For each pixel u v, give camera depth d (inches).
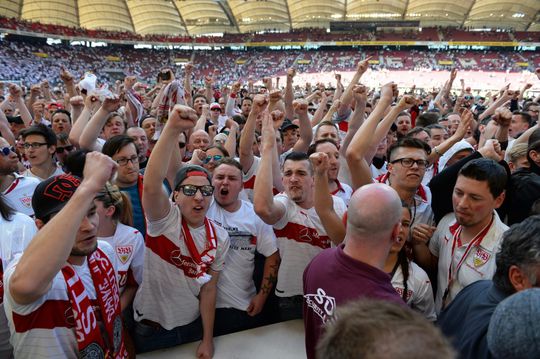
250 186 171.2
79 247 71.7
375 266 66.2
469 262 91.6
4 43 1780.3
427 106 495.5
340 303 64.7
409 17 2020.2
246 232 116.9
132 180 136.3
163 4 1841.8
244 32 2268.7
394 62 2038.6
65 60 1945.1
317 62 2118.6
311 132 181.0
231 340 109.3
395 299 61.8
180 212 101.7
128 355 95.1
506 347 41.2
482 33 2021.4
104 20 1964.8
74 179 76.2
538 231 58.2
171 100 202.7
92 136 158.4
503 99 276.5
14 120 290.0
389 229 65.5
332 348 34.8
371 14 2010.3
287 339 110.0
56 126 234.1
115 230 106.2
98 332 75.2
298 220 113.8
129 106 285.0
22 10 1712.6
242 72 2132.1
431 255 108.8
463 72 1817.2
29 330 69.5
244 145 162.6
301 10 1975.9
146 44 2100.1
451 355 31.4
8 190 144.7
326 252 74.9
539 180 106.5
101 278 79.3
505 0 1737.2
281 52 2261.3
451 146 152.9
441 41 1999.3
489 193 86.3
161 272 101.1
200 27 2234.3
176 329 107.2
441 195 112.5
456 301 72.3
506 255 59.9
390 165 117.8
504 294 60.2
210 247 102.6
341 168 170.7
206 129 290.8
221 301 115.3
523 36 1977.1
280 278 117.7
